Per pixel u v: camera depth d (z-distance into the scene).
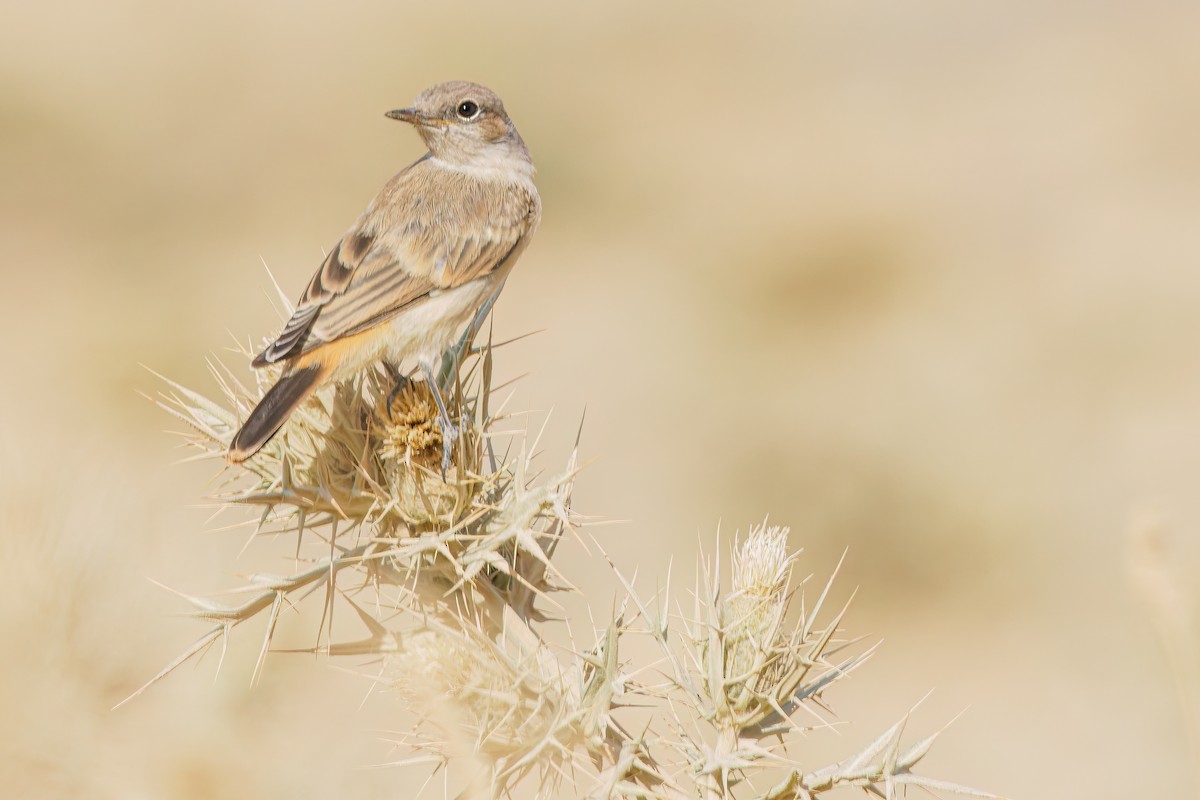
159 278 28.81
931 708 15.13
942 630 17.06
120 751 4.55
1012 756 14.07
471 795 4.61
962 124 39.72
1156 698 14.49
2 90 35.94
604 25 45.56
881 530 18.73
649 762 5.03
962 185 34.69
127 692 4.71
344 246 8.06
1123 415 22.20
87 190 33.16
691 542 18.09
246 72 40.00
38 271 29.14
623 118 40.22
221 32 41.62
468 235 8.31
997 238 31.47
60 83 37.22
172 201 33.59
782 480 19.86
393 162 36.78
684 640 5.29
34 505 4.64
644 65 44.41
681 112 41.31
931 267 29.53
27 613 4.45
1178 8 47.53
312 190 34.91
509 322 27.30
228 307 26.97
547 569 5.50
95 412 20.92
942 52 46.12
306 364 6.43
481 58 42.28
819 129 40.06
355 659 7.03
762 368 24.69
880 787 4.96
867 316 27.38
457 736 4.65
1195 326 25.33
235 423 5.71
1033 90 42.41
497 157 9.01
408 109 8.95
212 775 4.72
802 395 23.16
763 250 29.77
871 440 20.72
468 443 5.53
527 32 44.34
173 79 38.97
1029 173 36.03
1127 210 32.59
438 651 4.85
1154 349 24.73
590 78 42.25
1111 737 14.09
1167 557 5.44
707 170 36.50
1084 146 37.31
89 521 4.76
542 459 20.27
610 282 29.34
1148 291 27.59
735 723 5.12
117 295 27.53
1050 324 25.94
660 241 31.59
